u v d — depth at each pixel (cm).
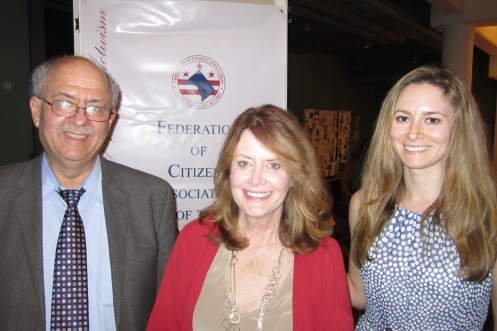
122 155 210
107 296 145
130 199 155
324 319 137
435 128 137
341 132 874
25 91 439
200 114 214
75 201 146
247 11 214
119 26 203
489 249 139
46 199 145
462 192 141
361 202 168
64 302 139
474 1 531
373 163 163
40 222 140
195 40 210
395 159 158
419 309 144
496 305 145
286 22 219
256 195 134
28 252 135
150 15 205
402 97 143
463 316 141
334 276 140
